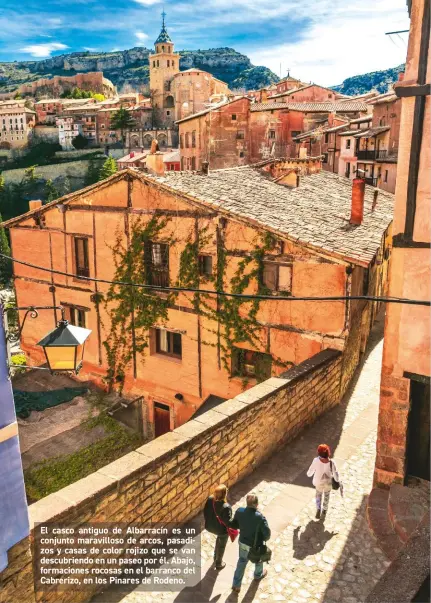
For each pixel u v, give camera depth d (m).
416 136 7.30
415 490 8.41
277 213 15.48
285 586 7.01
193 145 57.91
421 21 7.00
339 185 23.27
